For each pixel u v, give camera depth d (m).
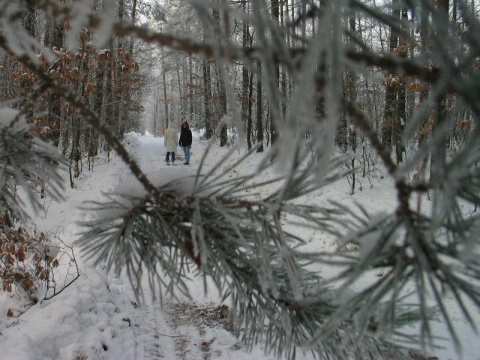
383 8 0.51
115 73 14.11
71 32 0.54
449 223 0.70
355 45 0.58
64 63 6.20
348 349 1.18
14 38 0.75
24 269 4.63
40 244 5.08
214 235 1.19
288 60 0.49
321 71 0.46
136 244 1.23
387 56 0.56
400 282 0.73
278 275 1.25
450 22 0.48
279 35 0.49
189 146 15.31
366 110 8.91
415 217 0.69
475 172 0.58
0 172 1.15
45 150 1.22
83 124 10.41
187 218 1.18
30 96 1.10
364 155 9.28
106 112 14.09
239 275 1.22
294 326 1.24
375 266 0.76
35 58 0.83
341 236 0.80
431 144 0.48
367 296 0.75
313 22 0.56
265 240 1.06
